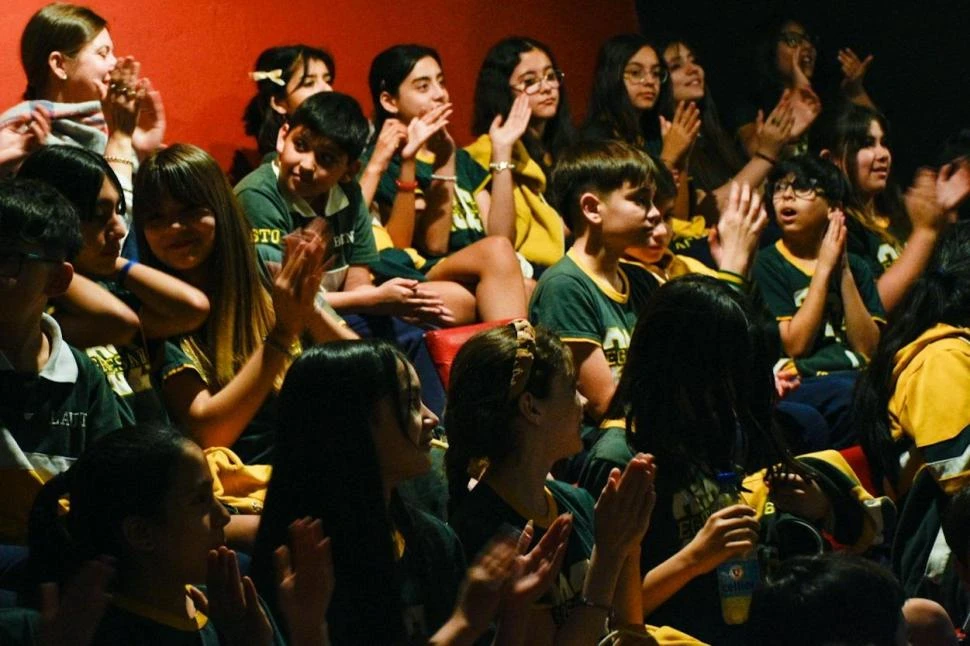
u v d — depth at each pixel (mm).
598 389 5852
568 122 8234
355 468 3916
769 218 7594
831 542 5062
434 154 7516
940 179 8078
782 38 9539
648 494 3945
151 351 5172
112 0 7652
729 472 4695
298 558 3365
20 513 4434
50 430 4523
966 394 5336
